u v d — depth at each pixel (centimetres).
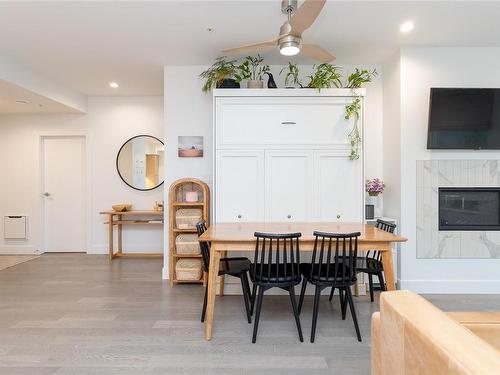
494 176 359
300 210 361
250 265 285
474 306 313
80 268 459
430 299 334
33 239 557
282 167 361
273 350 229
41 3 264
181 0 263
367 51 369
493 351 74
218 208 359
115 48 352
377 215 409
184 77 404
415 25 309
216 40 335
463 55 359
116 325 270
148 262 494
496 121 350
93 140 550
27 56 372
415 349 89
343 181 360
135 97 547
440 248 361
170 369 205
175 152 406
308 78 404
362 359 218
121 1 263
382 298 114
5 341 242
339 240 257
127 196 550
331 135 359
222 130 361
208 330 245
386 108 396
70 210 563
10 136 555
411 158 362
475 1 267
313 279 251
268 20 296
